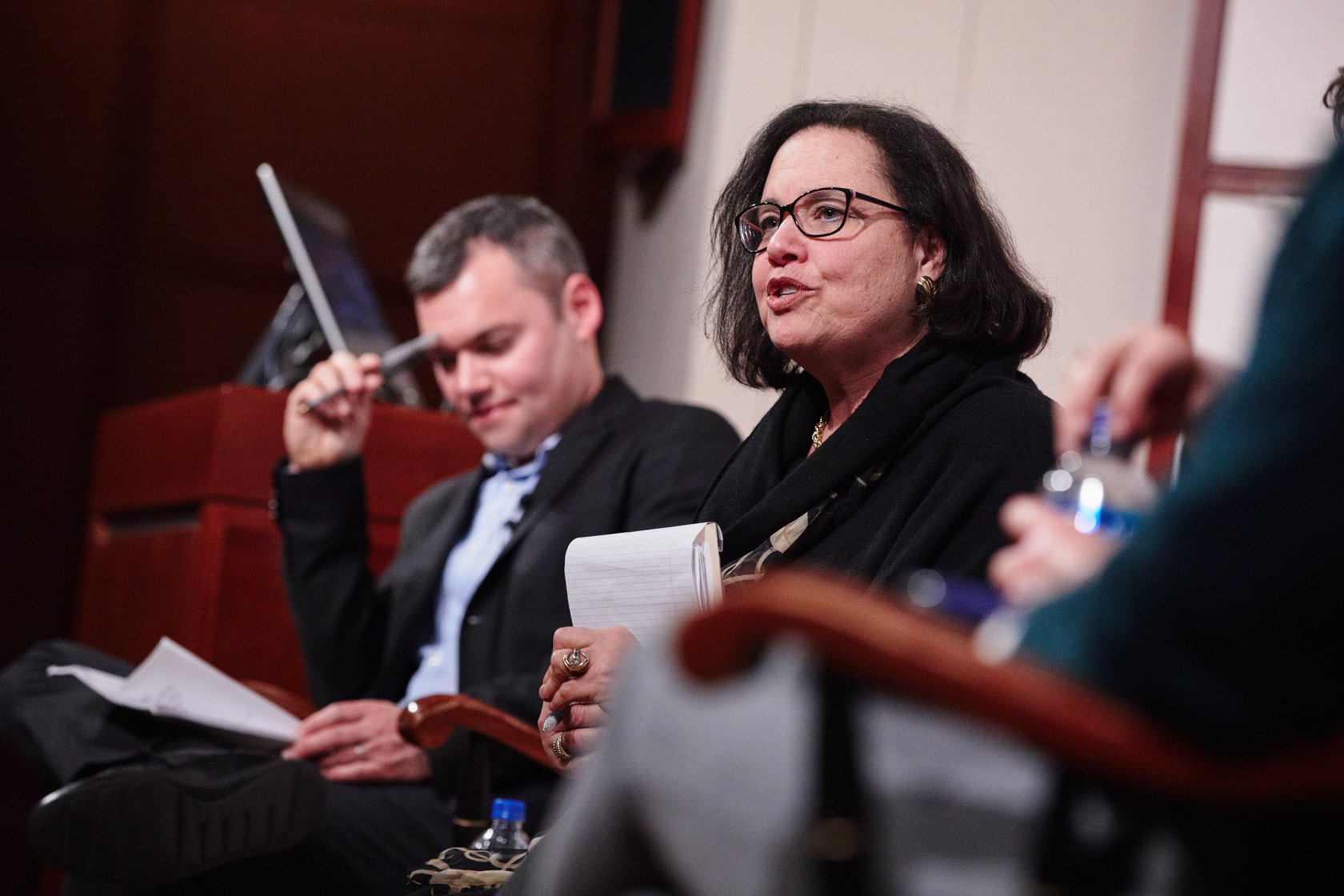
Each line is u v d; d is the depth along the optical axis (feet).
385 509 27.12
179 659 18.61
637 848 6.45
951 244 15.42
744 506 15.94
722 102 35.32
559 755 14.96
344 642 22.07
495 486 23.25
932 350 15.10
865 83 34.27
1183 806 5.55
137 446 28.76
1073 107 33.09
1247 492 5.17
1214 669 5.26
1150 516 5.62
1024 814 5.73
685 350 35.12
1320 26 30.60
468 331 22.93
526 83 44.09
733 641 5.88
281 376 29.04
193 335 42.09
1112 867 5.58
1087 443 7.12
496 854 14.82
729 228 17.34
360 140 43.14
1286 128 30.55
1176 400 6.98
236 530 25.86
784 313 15.49
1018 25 33.60
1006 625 6.10
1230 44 30.86
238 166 42.60
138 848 16.39
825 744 5.78
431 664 21.97
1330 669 5.21
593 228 43.91
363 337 28.99
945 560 13.32
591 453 21.93
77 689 19.61
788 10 35.12
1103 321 32.24
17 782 39.06
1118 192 32.60
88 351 41.57
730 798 5.94
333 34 43.24
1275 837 5.63
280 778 17.17
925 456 14.23
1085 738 5.35
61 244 41.73
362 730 19.70
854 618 5.64
